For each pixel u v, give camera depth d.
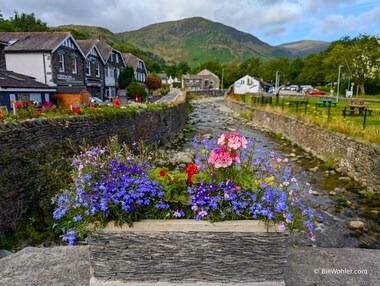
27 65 21.95
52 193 6.07
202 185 2.42
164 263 2.33
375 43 48.03
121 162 2.61
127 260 2.33
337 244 5.50
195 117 27.75
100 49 35.50
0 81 16.16
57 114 7.81
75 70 26.17
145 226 2.26
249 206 2.42
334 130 11.41
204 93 66.00
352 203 7.33
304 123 14.02
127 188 2.39
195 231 2.27
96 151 2.81
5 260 3.26
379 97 44.25
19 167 5.75
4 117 6.25
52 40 23.22
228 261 2.32
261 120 22.27
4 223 5.27
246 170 2.70
